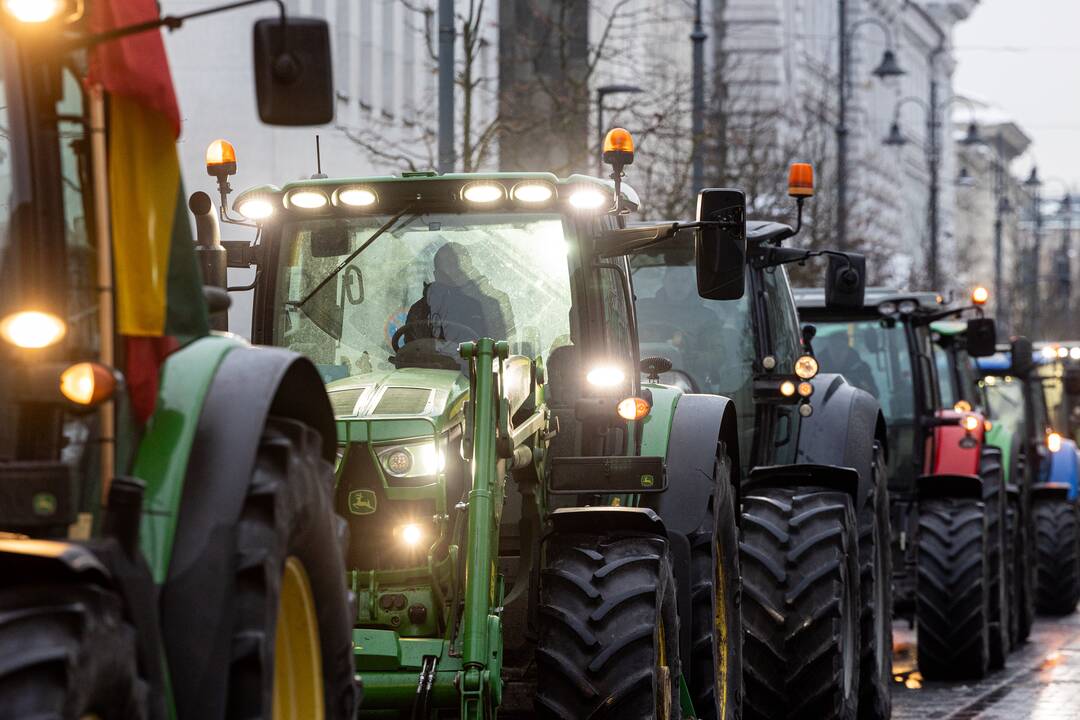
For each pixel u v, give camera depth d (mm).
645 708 15945
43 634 8820
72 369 9797
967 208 190250
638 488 17453
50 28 9828
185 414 10703
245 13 51188
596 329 17922
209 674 10367
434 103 60625
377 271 18016
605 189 17781
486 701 15219
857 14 161125
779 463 26406
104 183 10398
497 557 15852
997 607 34156
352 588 15633
